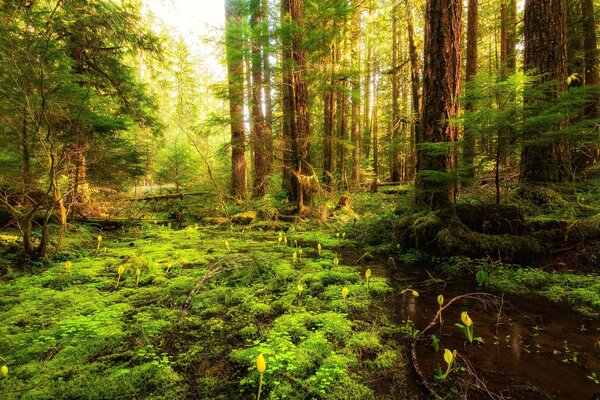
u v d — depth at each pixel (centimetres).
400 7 1293
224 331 290
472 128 474
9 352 247
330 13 795
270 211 987
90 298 365
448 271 459
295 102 919
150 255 577
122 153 833
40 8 749
